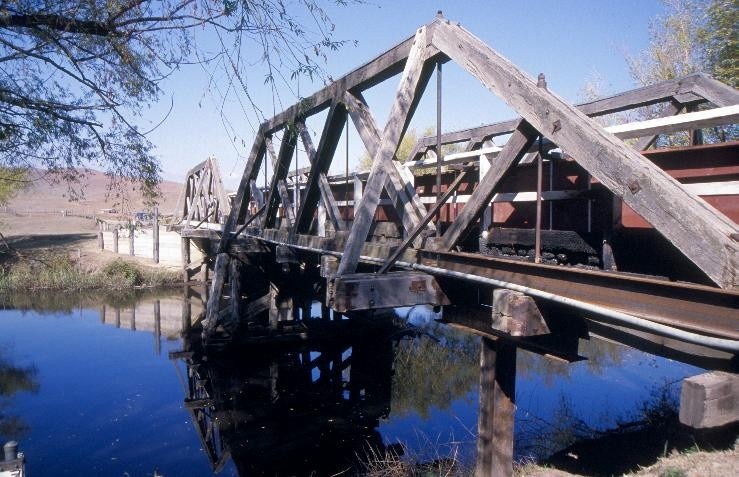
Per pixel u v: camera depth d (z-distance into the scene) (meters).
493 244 5.14
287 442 8.16
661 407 7.95
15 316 18.33
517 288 3.58
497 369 5.04
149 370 12.20
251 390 10.70
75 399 10.23
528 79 3.54
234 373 11.81
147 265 24.70
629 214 3.77
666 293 2.67
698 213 2.47
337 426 8.73
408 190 4.99
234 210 11.40
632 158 2.83
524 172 4.87
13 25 4.77
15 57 5.08
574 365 10.92
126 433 8.61
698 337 2.41
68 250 26.48
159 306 19.94
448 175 6.30
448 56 4.30
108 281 22.70
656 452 6.25
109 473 7.17
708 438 5.61
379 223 7.31
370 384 10.76
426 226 4.83
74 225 36.97
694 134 5.31
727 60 11.56
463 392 10.05
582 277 3.19
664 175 2.74
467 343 13.28
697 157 3.60
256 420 9.13
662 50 14.52
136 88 5.50
